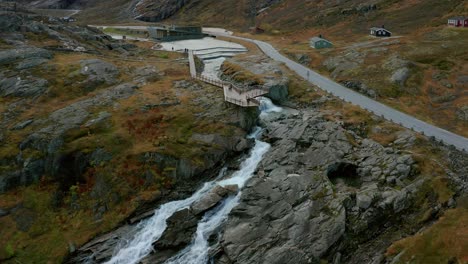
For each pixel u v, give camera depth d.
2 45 71.19
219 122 53.78
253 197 41.22
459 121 55.44
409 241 35.75
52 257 39.50
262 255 35.50
